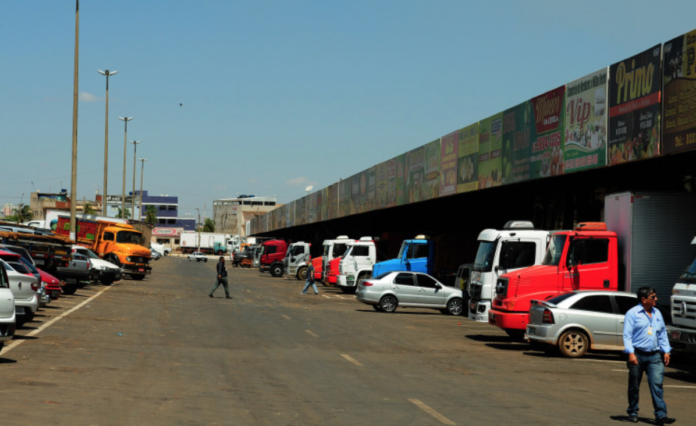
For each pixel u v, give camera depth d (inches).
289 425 368.2
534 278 821.9
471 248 1644.9
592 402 477.4
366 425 375.2
